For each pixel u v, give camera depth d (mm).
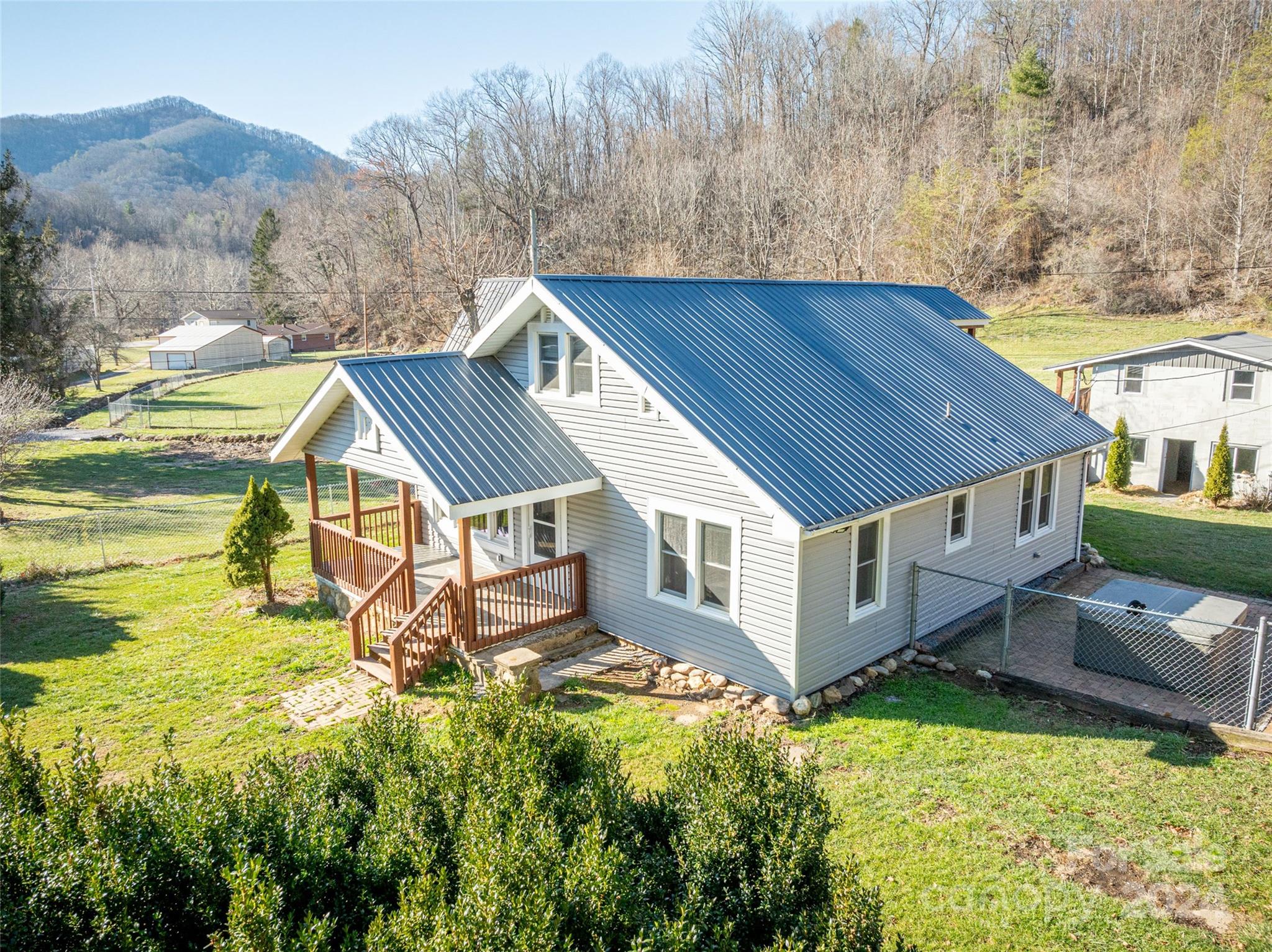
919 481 13258
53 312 39625
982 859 8703
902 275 58031
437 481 12969
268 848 6379
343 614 16531
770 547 12062
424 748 8094
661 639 13930
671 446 13234
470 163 73188
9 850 6016
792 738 11312
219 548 22938
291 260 102375
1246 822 9234
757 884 6164
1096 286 61594
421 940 5496
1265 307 54656
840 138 70125
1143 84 77438
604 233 64875
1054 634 14977
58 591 18781
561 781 7668
